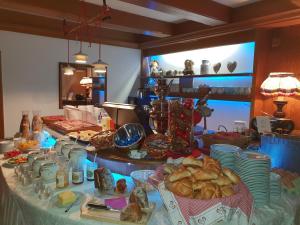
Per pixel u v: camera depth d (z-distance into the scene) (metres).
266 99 3.59
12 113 4.27
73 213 1.14
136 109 1.93
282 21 3.11
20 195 1.35
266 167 1.21
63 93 4.77
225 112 4.22
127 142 1.70
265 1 3.28
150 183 1.30
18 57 4.24
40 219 1.18
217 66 4.21
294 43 3.33
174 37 4.61
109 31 5.14
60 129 2.59
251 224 1.02
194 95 4.36
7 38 4.10
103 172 1.37
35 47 4.39
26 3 2.98
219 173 1.08
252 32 3.53
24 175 1.51
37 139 2.35
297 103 3.27
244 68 3.91
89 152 1.79
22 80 4.32
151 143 1.71
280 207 1.22
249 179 1.20
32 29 4.23
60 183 1.41
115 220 1.05
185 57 4.94
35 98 4.48
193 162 1.15
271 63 3.59
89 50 5.04
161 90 2.02
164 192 1.03
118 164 1.64
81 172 1.49
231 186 1.05
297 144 1.49
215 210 0.95
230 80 4.13
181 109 1.70
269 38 3.57
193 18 3.47
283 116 3.06
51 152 1.82
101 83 5.26
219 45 4.04
